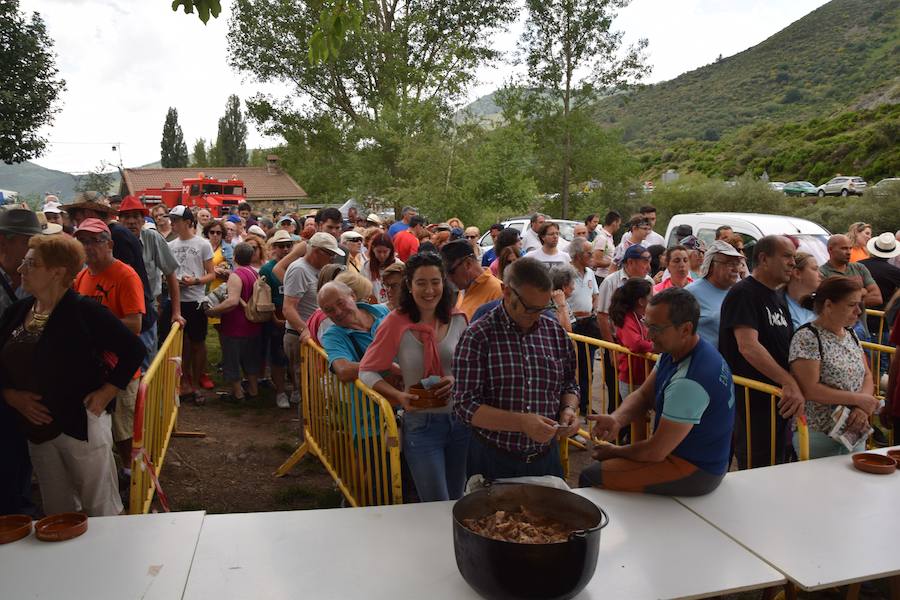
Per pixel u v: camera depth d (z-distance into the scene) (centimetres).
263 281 662
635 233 873
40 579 226
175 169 5469
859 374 375
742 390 403
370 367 342
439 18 3005
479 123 2127
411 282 335
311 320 484
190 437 569
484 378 296
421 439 332
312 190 3372
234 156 8838
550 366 302
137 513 317
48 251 300
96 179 4109
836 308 361
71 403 312
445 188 2039
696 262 639
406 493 397
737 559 251
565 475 389
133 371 322
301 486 486
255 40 2953
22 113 2714
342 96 3116
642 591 228
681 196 3406
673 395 294
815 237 1001
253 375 695
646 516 287
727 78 13350
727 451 306
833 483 322
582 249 652
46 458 317
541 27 2600
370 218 998
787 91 11669
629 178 3036
